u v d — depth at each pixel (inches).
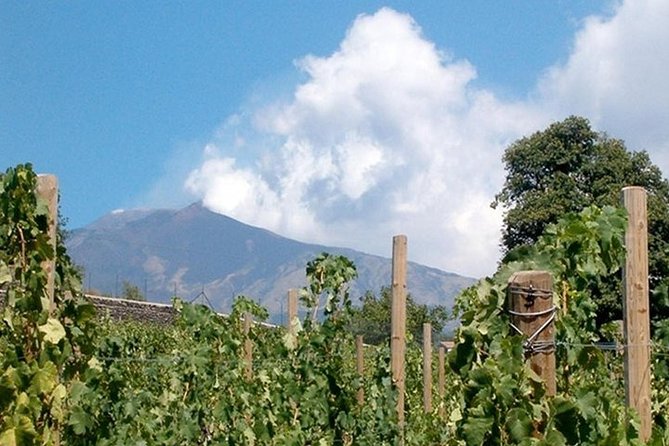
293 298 449.1
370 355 651.5
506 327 181.6
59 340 226.1
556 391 199.0
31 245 225.9
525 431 175.6
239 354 472.1
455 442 195.6
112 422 343.0
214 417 442.6
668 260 370.6
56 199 229.9
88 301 251.8
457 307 482.3
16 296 223.9
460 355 189.3
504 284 190.5
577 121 1660.9
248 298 526.6
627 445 209.8
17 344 222.2
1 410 211.8
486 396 178.7
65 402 231.9
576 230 214.8
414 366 696.4
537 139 1684.3
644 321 235.0
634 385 234.4
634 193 235.6
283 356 424.8
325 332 413.1
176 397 443.2
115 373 371.6
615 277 1033.5
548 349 178.4
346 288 418.3
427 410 584.4
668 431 237.0
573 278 213.3
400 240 373.4
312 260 418.0
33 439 211.2
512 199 1726.1
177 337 665.6
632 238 234.2
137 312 1090.1
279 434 413.1
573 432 176.7
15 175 224.7
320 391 407.8
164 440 420.5
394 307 375.9
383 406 409.4
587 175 1669.5
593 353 207.3
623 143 1672.0
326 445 404.2
